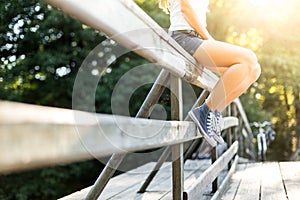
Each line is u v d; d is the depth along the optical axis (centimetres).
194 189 247
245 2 1102
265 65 1116
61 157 90
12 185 910
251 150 921
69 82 1024
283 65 1098
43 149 83
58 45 1044
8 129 72
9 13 1024
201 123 261
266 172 509
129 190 369
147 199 329
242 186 413
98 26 122
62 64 1031
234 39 1183
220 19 1126
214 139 274
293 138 1431
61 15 1012
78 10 109
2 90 986
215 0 1116
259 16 1102
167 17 995
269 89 1312
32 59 1023
